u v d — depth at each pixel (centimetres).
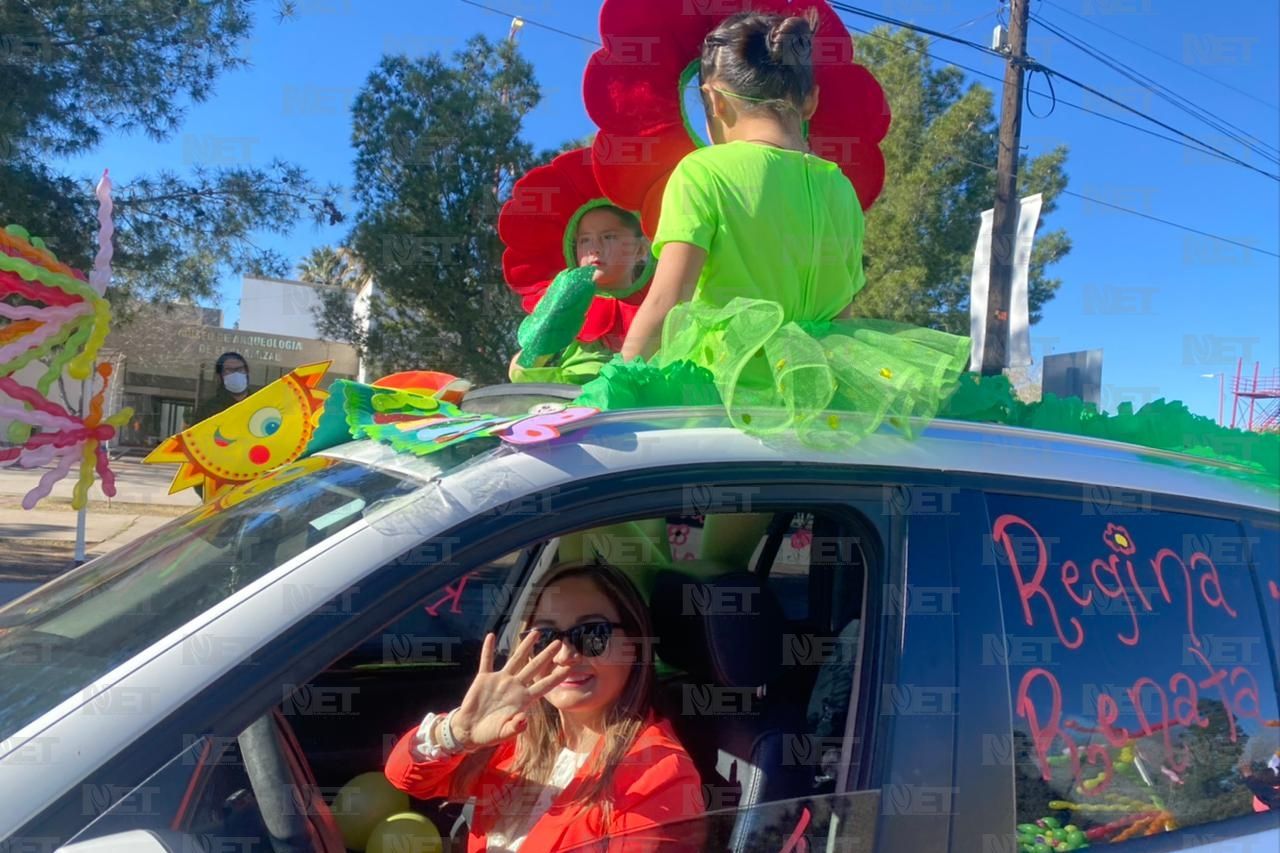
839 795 146
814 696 170
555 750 172
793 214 210
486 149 1653
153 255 1073
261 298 2348
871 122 283
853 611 165
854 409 165
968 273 1861
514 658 161
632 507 144
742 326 169
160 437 2214
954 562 159
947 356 180
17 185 951
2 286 203
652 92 273
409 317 1811
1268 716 183
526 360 292
